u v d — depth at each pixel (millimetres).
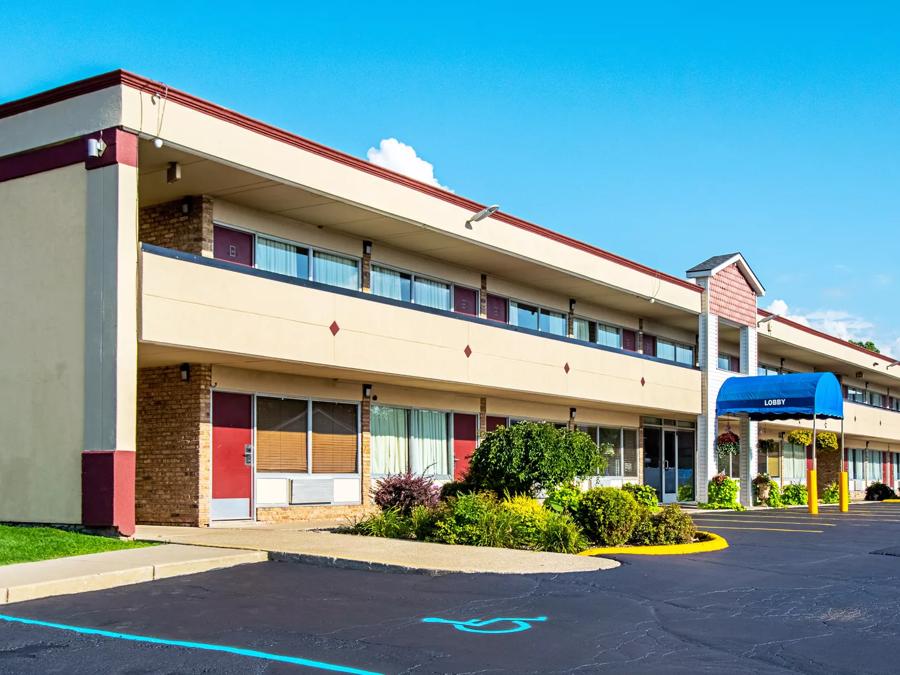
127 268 15445
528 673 7961
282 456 20500
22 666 7922
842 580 13406
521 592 11664
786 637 9500
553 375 25906
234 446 19391
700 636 9477
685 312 33250
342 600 10969
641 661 8430
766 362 44062
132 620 9742
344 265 22125
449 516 16375
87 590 11320
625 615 10430
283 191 18562
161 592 11281
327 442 21672
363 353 19906
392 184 20391
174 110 16031
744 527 23266
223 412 19234
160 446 19016
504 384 24078
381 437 23344
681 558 15609
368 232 21969
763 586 12656
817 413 31391
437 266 24781
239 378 19453
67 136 16031
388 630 9453
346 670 7930
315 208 19812
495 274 26797
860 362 48500
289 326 18266
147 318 15719
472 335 23109
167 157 16547
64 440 15734
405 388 23859
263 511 19828
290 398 20781
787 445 45844
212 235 18875
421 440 24562
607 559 14633
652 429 34531
